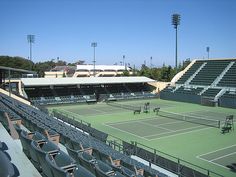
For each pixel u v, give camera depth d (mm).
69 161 7402
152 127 38000
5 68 42000
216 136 32875
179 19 79125
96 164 8211
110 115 47531
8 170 6062
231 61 67188
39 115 24016
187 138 32000
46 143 9180
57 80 63375
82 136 21297
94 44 102812
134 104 61125
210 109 54125
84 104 61938
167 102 64500
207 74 67938
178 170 18188
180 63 106625
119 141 30609
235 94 56375
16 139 11578
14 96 45344
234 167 22422
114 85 72938
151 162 20516
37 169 8078
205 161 24062
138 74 100750
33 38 91375
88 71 121125
